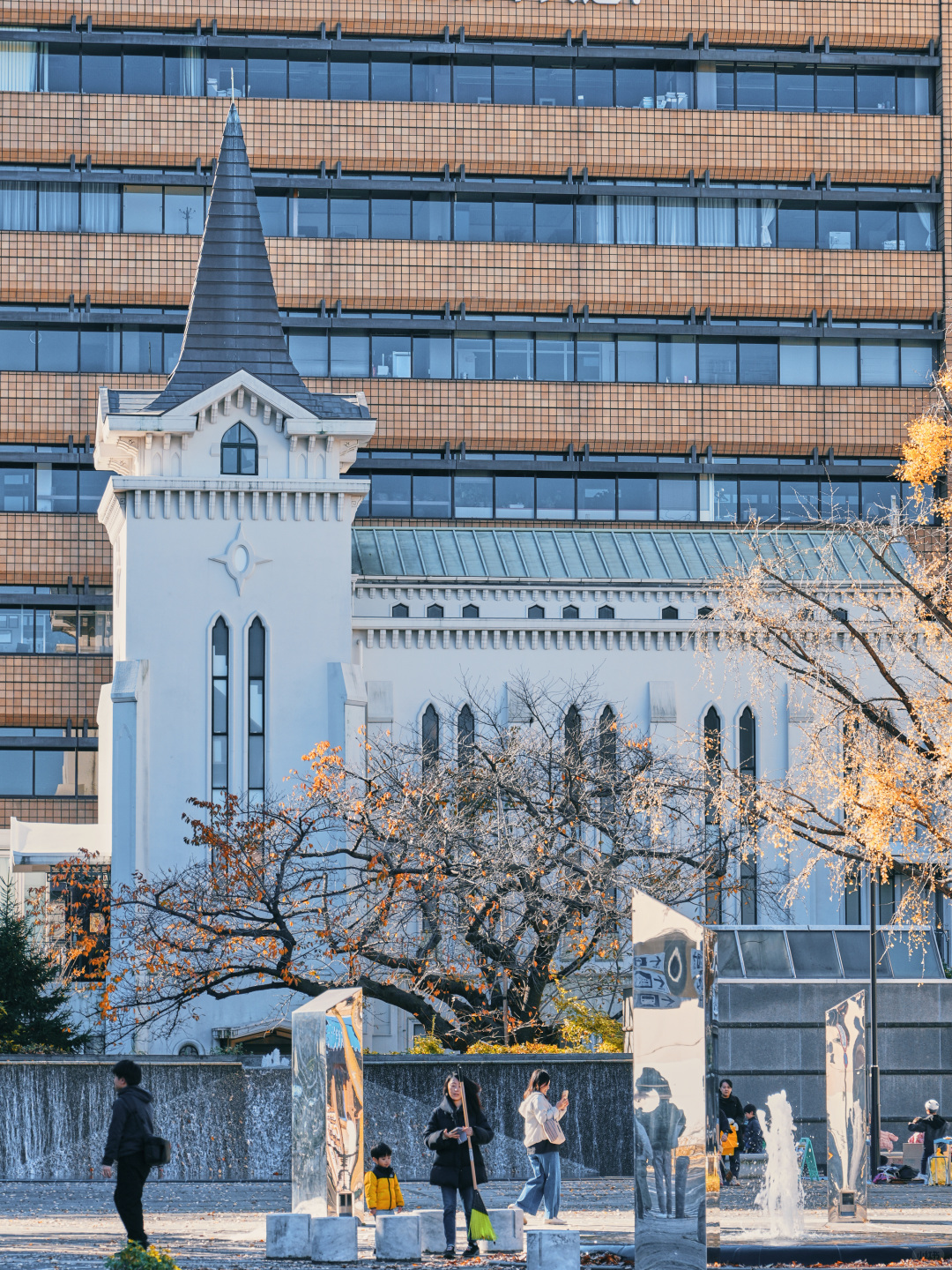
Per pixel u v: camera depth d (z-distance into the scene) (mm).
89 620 198375
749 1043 108312
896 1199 77750
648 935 45906
